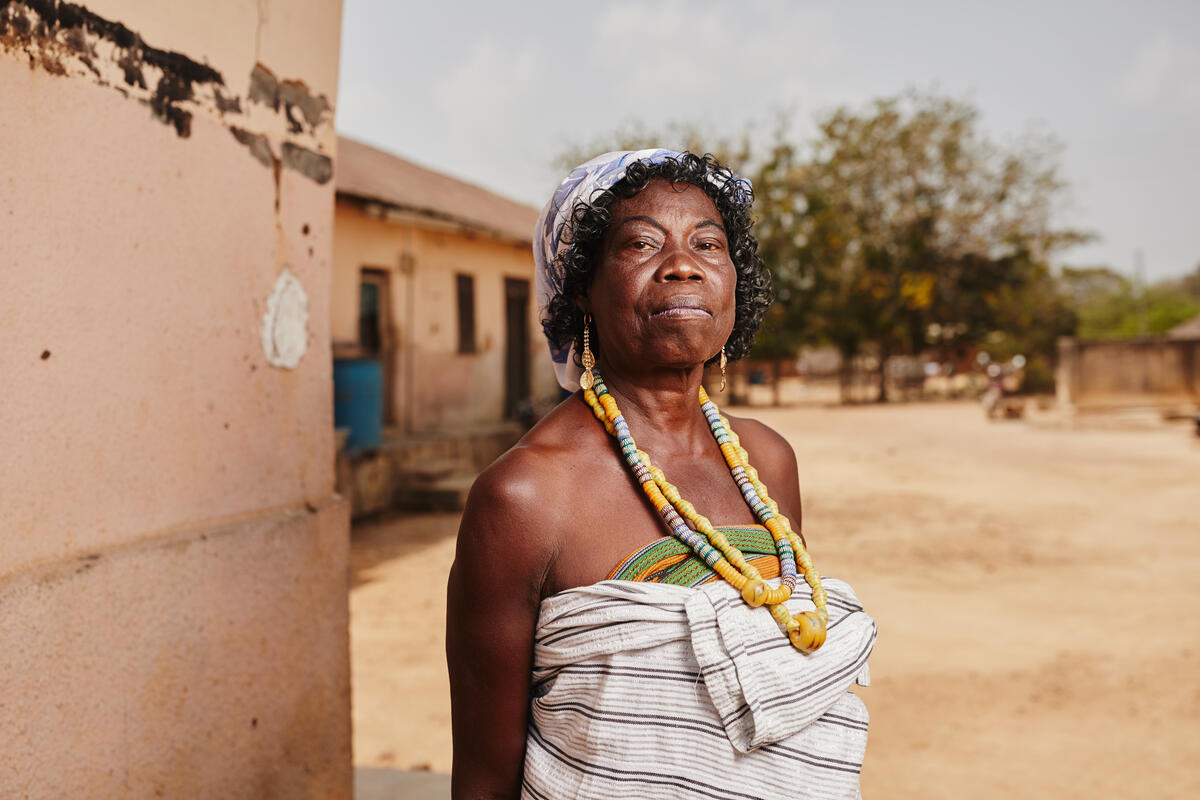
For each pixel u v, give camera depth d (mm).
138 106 1974
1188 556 8711
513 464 1265
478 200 17812
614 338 1332
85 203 1832
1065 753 4445
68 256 1793
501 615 1249
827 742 1231
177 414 2119
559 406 1423
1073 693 5227
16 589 1657
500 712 1281
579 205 1354
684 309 1278
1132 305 56312
